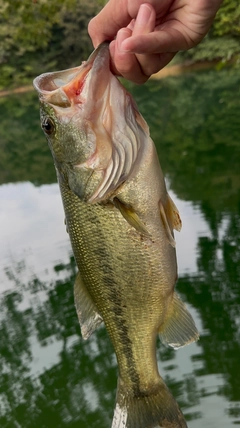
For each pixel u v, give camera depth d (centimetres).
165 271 55
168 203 54
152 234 54
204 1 48
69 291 154
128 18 50
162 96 533
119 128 51
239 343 119
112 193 52
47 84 53
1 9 232
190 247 160
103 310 58
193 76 643
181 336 57
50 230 201
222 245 158
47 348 131
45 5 223
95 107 51
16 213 234
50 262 173
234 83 528
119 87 51
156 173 53
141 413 61
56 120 52
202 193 207
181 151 285
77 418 108
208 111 401
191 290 139
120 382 62
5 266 174
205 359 116
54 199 250
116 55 48
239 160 248
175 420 60
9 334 139
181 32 48
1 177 331
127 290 56
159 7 49
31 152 412
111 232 54
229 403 104
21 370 125
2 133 526
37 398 115
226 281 140
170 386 110
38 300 152
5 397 118
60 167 54
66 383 118
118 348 60
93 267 56
